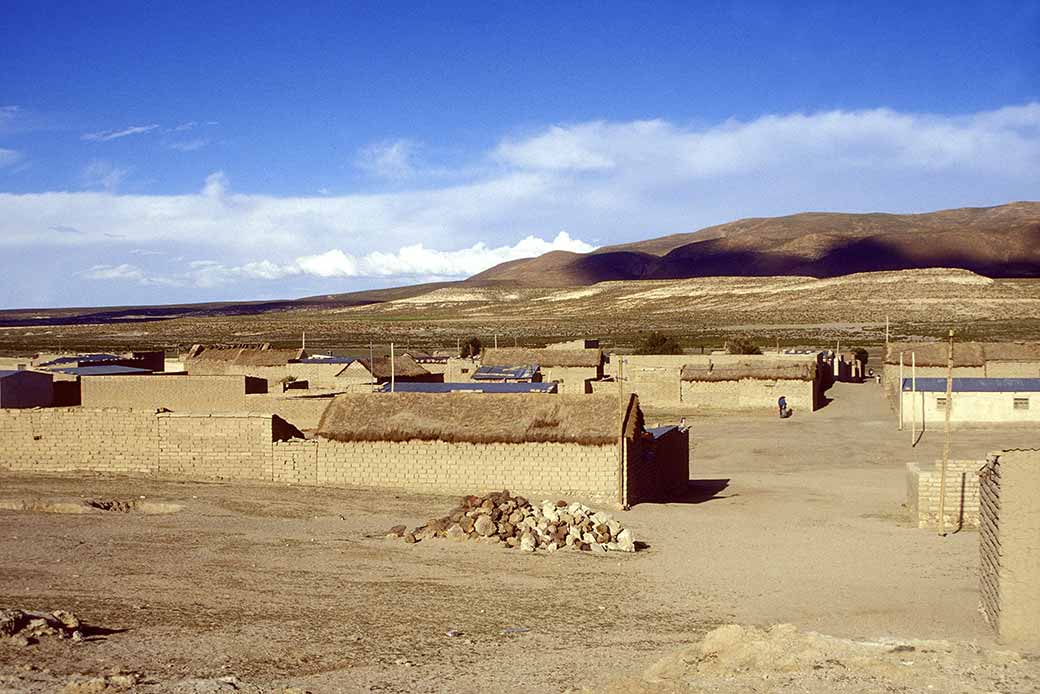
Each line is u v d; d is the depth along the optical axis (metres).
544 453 35.47
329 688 15.61
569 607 21.59
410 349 163.38
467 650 18.14
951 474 31.34
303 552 26.28
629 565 26.03
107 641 17.77
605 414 35.69
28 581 22.19
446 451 36.19
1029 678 15.01
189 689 15.04
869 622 20.08
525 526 28.89
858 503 37.81
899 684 14.71
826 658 16.17
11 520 29.52
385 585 23.20
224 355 81.81
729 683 14.95
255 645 18.08
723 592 23.06
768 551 27.97
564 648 18.38
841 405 77.62
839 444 56.28
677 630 19.73
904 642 17.17
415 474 36.44
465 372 80.25
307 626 19.53
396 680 16.12
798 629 18.78
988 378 64.19
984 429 61.12
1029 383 62.59
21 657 16.33
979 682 14.77
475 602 21.88
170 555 25.39
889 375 79.88
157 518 30.42
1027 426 61.31
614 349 148.12
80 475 38.41
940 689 14.45
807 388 73.81
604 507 35.00
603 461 35.12
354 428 36.94
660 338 125.31
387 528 29.81
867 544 28.81
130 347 178.75
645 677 15.64
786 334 186.75
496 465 35.78
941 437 58.09
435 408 37.12
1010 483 18.02
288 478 37.38
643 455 37.84
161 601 20.98
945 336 164.12
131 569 23.73
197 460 38.25
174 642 17.98
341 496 34.97
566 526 28.83
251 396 53.41
